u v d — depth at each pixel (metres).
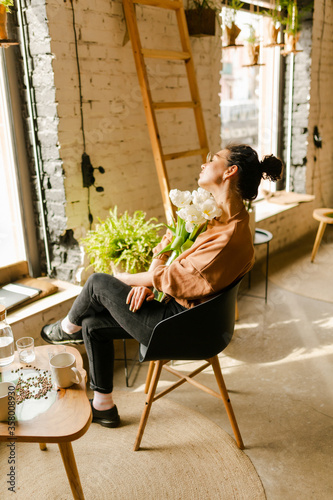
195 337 1.67
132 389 2.35
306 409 2.17
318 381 2.39
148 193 3.12
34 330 2.38
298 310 3.25
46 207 2.67
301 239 4.99
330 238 5.02
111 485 1.73
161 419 2.10
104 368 1.96
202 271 1.61
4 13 1.99
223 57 3.62
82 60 2.49
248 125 4.57
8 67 2.46
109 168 2.79
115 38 2.66
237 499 1.66
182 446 1.93
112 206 2.86
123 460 1.85
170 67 3.06
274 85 4.68
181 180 3.37
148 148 3.04
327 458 1.86
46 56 2.35
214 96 3.54
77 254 2.71
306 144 4.80
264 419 2.10
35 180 2.67
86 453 1.89
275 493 1.68
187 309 1.69
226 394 1.88
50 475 1.78
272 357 2.64
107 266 2.37
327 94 5.08
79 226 2.67
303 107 4.72
